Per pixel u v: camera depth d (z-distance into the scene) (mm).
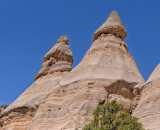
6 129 49844
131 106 44469
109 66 48125
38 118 44969
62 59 59250
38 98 51844
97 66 47781
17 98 55688
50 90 50500
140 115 39406
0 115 52094
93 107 42406
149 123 37312
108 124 31281
